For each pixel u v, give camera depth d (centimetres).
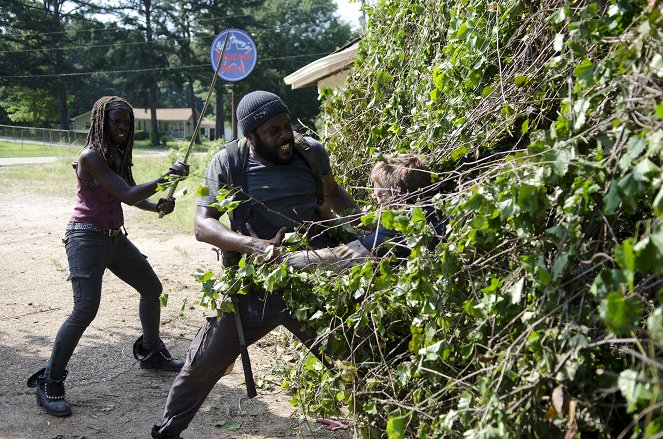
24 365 537
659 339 204
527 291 277
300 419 392
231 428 444
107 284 776
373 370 336
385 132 539
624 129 251
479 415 267
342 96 592
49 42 7425
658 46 254
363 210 428
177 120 9250
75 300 465
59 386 460
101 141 459
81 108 9262
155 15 7812
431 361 306
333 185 414
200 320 666
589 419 247
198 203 379
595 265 251
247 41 1121
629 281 213
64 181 1880
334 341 349
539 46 387
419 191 345
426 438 289
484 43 416
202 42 7600
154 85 7506
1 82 7244
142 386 509
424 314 312
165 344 600
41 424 443
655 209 219
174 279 810
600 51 310
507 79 396
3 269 834
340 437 431
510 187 266
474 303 294
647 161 227
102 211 474
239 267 369
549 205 264
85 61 7831
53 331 617
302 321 370
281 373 524
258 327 379
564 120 284
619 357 252
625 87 262
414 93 514
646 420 211
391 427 288
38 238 1041
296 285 360
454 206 294
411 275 305
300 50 7800
